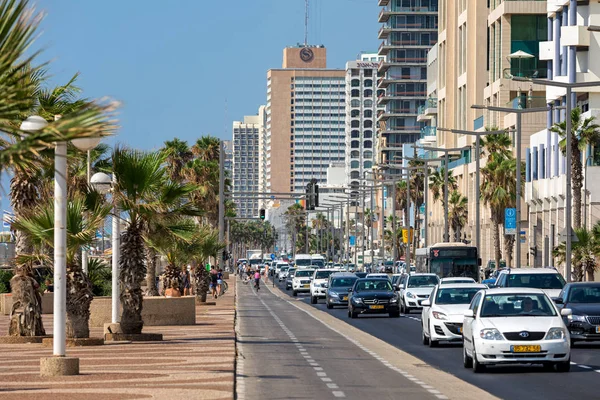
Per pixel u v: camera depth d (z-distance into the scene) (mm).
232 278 190500
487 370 27734
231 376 24312
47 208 31969
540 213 106188
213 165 129125
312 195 91688
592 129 78500
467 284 38656
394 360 31391
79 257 35031
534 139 105938
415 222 162625
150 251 66438
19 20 11539
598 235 73125
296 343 38719
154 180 35938
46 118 30141
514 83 118938
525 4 118625
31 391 20844
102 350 32812
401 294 65625
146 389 21344
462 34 142125
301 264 133750
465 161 135625
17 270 35875
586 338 35281
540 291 28844
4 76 11836
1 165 11602
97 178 34344
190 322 49312
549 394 22062
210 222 127688
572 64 89562
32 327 35812
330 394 21984
